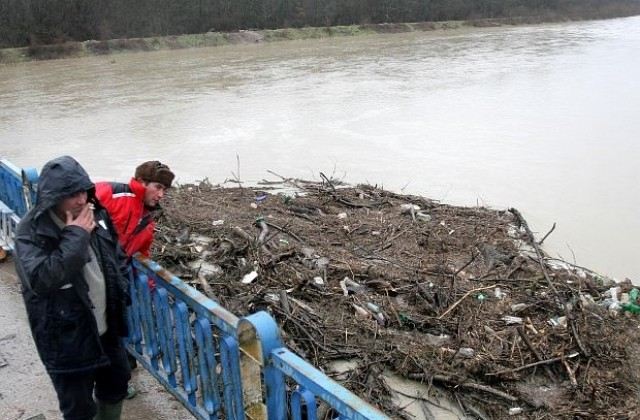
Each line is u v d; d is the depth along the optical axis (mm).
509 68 32062
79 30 47594
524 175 13000
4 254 5680
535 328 5461
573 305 5863
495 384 4758
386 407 4375
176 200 9328
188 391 3229
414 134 17453
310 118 20203
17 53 41969
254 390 2717
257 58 41062
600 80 26641
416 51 43344
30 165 15359
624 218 10133
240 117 20734
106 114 22016
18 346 4273
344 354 4855
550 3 80812
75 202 2535
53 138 18359
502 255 7332
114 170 14523
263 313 2449
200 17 54844
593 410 4504
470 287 6234
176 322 3135
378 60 38031
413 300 5902
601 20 81562
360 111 21281
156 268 3232
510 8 75438
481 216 9391
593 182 12359
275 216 8625
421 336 5266
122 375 3057
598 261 8367
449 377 4668
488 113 20375
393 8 65500
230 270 6156
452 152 15234
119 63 40031
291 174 13445
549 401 4602
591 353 5117
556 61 34625
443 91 25219
